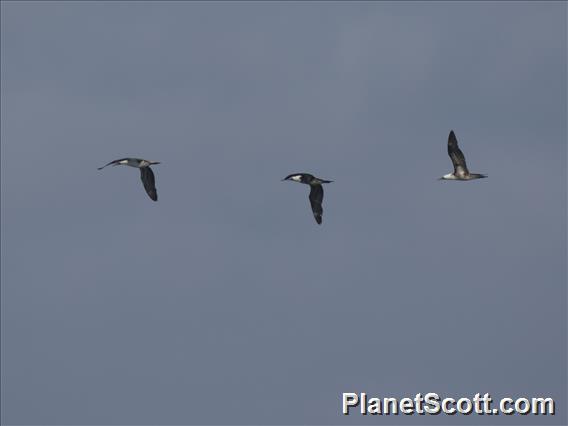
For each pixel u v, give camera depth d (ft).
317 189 308.19
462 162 299.38
